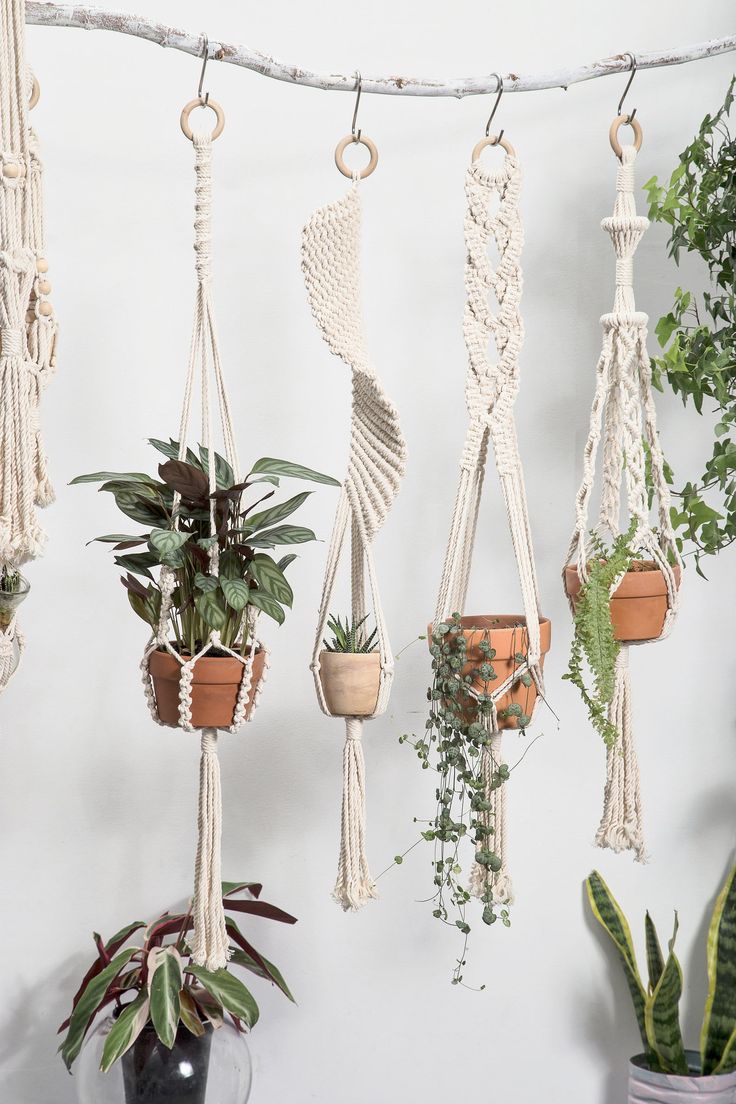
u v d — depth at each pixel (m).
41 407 1.87
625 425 1.59
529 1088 2.07
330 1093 2.02
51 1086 1.95
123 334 1.89
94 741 1.93
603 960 2.07
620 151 1.58
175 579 1.52
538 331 1.98
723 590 2.06
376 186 1.92
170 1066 1.70
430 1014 2.04
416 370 1.96
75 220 1.85
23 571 1.89
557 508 2.01
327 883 2.01
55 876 1.93
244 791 1.98
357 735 1.59
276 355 1.93
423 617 2.00
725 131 1.99
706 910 2.10
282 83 1.89
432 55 1.93
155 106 1.86
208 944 1.53
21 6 1.27
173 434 1.92
